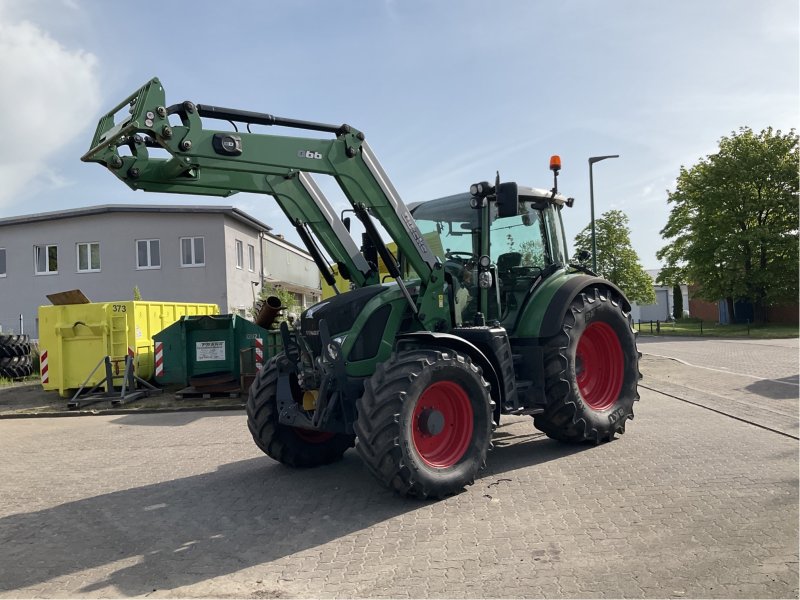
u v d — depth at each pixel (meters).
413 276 6.82
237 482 5.86
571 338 6.41
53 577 3.89
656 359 16.08
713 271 34.75
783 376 11.88
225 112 4.91
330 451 6.38
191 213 24.98
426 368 4.95
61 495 5.72
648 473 5.43
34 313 25.50
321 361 5.44
